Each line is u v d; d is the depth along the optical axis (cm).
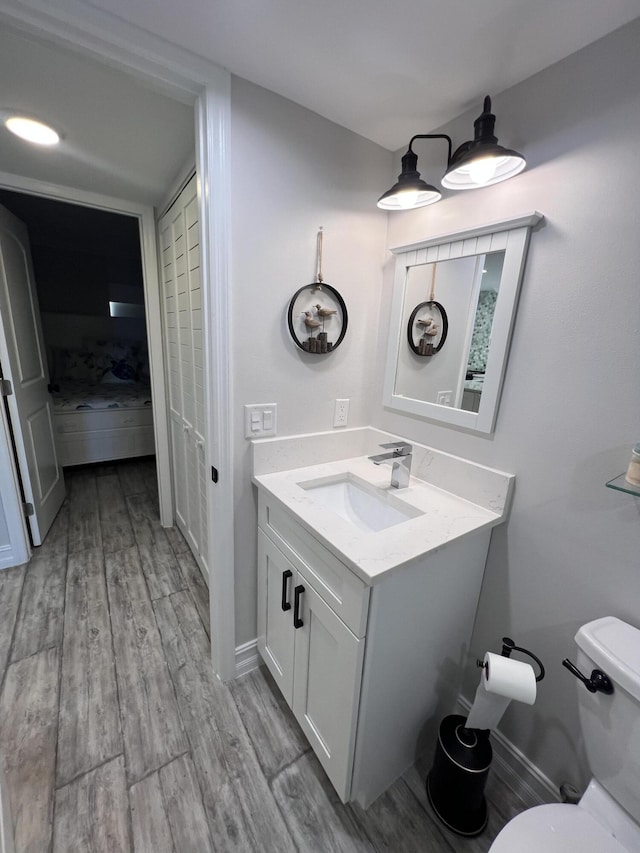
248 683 149
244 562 143
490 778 122
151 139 137
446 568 107
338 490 145
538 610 111
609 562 94
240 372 124
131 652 160
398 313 141
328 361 143
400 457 131
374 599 90
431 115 118
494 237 108
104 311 417
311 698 118
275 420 135
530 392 105
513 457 112
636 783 77
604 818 81
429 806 112
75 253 390
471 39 87
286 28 86
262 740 128
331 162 126
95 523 264
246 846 101
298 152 118
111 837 101
